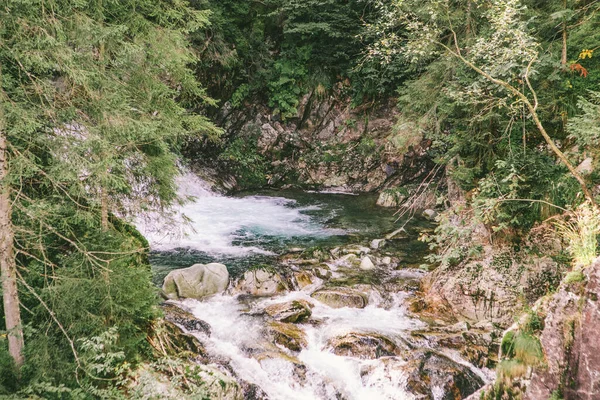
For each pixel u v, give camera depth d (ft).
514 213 27.81
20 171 14.05
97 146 15.53
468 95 26.78
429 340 23.89
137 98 20.21
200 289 29.50
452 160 31.91
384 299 29.60
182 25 26.22
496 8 22.98
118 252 16.94
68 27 16.28
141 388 15.81
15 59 15.12
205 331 24.48
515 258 27.89
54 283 16.30
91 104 16.67
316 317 26.94
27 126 13.83
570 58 29.27
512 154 27.99
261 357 22.11
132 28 20.35
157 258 35.45
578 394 12.12
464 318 27.43
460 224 28.30
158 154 21.39
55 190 16.42
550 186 26.30
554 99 28.35
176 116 21.53
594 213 17.17
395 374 20.94
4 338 16.34
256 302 28.68
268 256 36.91
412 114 33.63
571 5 28.37
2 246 14.79
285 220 47.70
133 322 19.31
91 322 15.92
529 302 26.23
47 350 15.11
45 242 17.69
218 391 18.48
